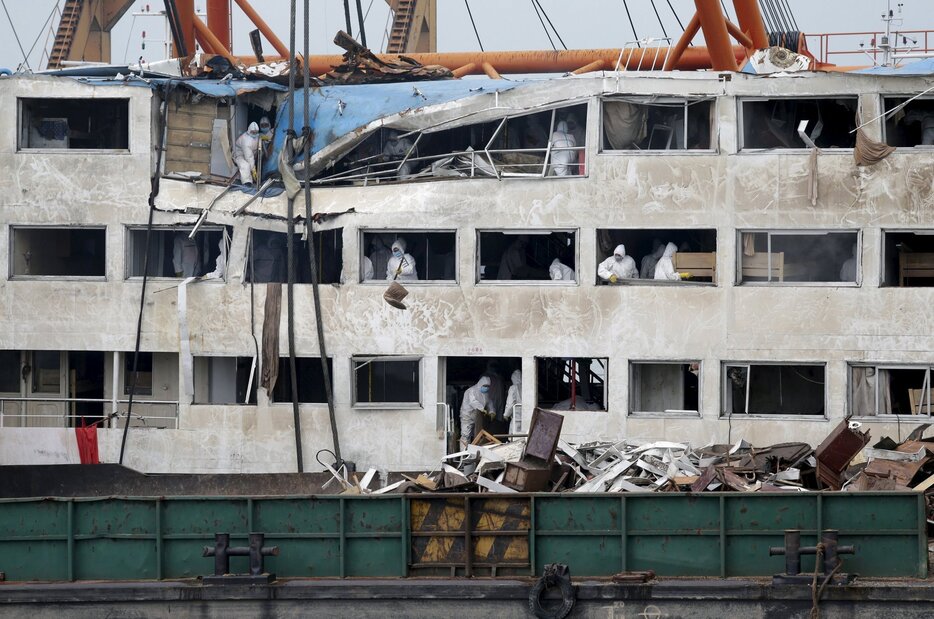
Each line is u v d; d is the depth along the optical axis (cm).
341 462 11350
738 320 11238
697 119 11500
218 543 8431
